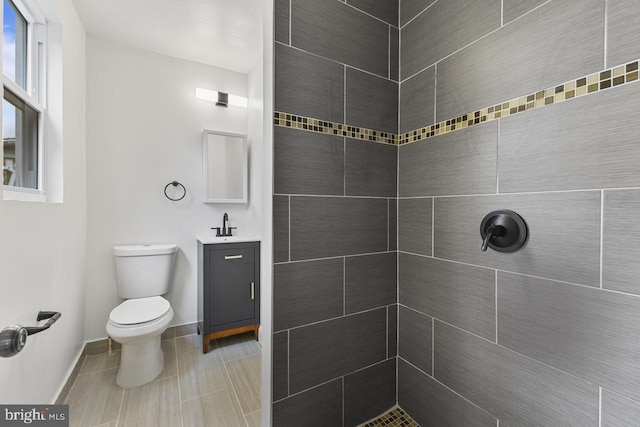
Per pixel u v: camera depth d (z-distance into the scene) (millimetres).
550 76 851
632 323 709
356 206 1278
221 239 2266
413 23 1318
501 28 973
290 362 1124
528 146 907
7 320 949
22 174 1316
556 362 853
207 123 2459
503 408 989
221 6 1752
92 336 2062
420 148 1288
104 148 2104
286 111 1097
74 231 1734
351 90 1255
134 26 1950
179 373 1840
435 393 1235
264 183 1126
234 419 1441
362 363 1312
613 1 725
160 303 1940
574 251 810
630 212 707
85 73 2020
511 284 960
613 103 729
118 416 1449
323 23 1177
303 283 1148
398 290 1416
